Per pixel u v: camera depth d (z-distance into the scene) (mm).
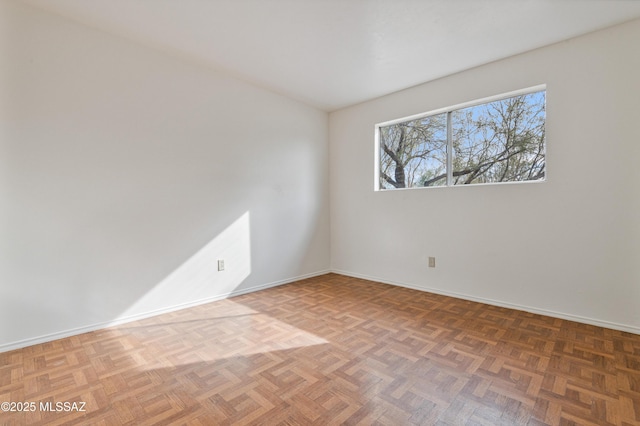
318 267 4344
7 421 1411
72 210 2318
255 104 3508
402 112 3641
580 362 1901
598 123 2428
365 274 4121
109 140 2484
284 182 3865
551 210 2666
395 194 3758
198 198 3039
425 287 3518
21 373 1810
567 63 2547
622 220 2354
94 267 2426
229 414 1457
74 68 2309
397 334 2340
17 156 2090
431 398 1567
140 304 2668
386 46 2641
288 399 1568
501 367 1854
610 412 1447
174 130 2857
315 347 2135
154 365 1902
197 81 3006
